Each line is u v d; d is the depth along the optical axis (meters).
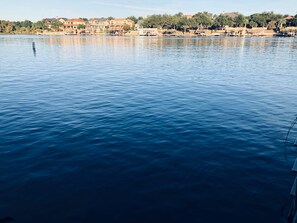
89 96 22.61
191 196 9.09
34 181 9.87
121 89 25.41
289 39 142.12
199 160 11.46
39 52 67.25
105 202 8.75
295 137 13.91
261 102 20.72
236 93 23.77
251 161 11.41
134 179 10.05
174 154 11.97
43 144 12.92
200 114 17.56
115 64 45.31
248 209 8.47
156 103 20.27
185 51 70.44
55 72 36.12
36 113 17.75
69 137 13.75
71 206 8.54
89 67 41.47
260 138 13.74
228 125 15.55
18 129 14.84
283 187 9.59
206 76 32.84
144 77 32.19
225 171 10.62
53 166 10.93
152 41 124.12
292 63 45.78
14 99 21.53
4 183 9.73
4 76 32.66
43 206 8.52
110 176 10.24
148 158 11.60
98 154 11.94
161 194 9.18
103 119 16.53
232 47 85.38
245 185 9.70
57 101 20.94
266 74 34.50
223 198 8.98
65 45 93.19
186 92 24.05
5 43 101.00
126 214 8.21
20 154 11.91
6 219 7.94
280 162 11.34
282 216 8.15
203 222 7.93
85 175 10.30
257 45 95.19
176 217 8.11
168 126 15.33
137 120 16.34
